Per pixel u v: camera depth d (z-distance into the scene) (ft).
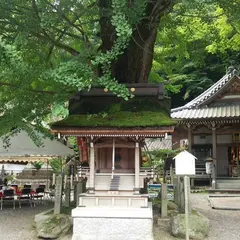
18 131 36.17
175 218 28.30
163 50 45.55
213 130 75.87
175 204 36.11
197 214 30.09
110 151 28.84
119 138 27.86
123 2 22.40
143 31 33.04
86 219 25.58
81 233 25.45
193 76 119.65
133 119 27.02
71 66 23.89
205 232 27.89
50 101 32.24
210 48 52.34
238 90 79.92
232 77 78.33
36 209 44.47
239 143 78.43
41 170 77.51
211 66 119.14
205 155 79.56
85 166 29.84
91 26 35.76
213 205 46.06
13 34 29.58
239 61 115.34
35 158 58.90
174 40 43.60
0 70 25.52
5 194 44.50
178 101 129.70
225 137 80.07
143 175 27.66
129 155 28.76
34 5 27.09
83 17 35.04
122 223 25.36
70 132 26.53
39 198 56.75
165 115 28.68
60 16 28.14
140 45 33.32
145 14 30.32
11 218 37.06
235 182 69.31
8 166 83.05
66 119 27.61
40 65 31.19
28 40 31.19
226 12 32.35
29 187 49.44
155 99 30.63
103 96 30.81
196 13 36.45
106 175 28.04
